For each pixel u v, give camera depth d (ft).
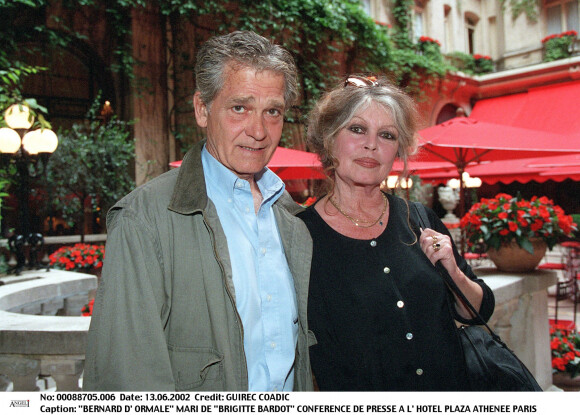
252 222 4.68
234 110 4.31
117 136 25.61
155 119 30.81
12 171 16.25
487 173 37.14
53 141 15.35
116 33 29.58
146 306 3.84
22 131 14.93
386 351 4.92
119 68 29.01
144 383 3.72
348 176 5.40
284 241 5.03
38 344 7.31
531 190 53.42
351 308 5.00
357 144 5.31
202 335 4.14
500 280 11.00
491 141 17.10
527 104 50.65
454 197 47.01
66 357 7.39
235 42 4.30
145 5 28.73
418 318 5.00
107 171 24.66
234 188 4.66
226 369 4.08
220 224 4.34
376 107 5.28
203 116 4.69
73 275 14.90
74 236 27.86
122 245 3.94
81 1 26.58
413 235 5.43
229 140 4.35
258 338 4.44
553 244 11.64
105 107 29.60
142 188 4.30
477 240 12.28
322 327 5.08
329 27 35.42
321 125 5.66
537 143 16.88
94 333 3.90
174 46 31.27
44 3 25.98
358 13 38.65
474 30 58.34
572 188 50.72
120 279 3.87
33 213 27.27
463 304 5.39
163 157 31.04
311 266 5.23
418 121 5.68
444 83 50.21
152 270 3.99
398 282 5.07
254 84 4.23
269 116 4.41
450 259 5.17
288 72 4.46
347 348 4.96
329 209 5.64
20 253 15.19
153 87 30.60
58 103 29.43
